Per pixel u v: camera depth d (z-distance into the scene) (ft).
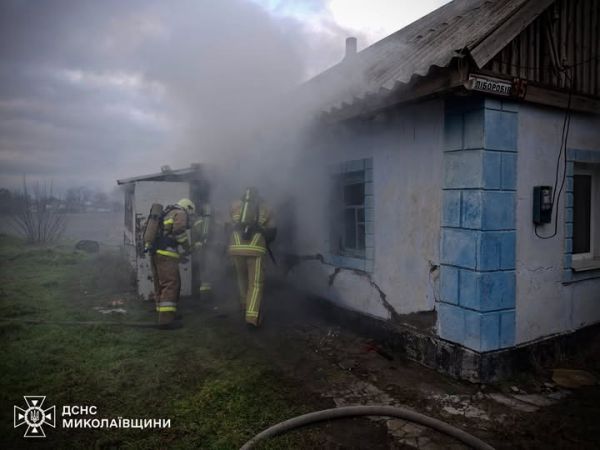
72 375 11.94
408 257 13.93
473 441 8.91
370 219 15.55
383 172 14.88
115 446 8.81
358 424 9.83
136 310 19.21
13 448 8.64
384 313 15.11
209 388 11.29
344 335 16.16
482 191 11.37
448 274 12.44
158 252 16.75
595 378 12.21
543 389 11.59
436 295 12.92
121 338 15.11
